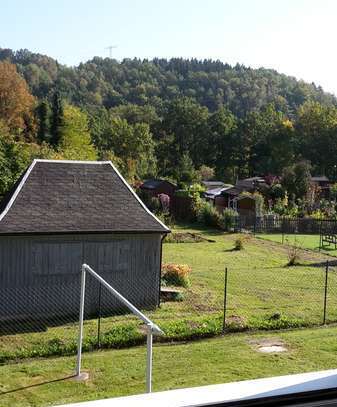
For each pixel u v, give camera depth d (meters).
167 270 21.20
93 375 11.48
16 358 12.80
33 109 78.38
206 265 26.73
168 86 185.50
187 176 73.44
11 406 9.80
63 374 11.52
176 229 41.59
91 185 18.88
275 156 88.94
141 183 60.56
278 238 39.38
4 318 16.31
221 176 91.88
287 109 172.12
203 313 17.44
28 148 38.09
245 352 13.16
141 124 89.38
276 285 22.16
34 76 157.62
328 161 87.56
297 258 28.27
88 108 137.50
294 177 59.31
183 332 14.47
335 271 25.92
